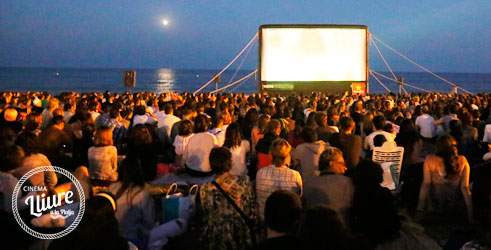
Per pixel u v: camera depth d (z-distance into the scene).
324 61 24.11
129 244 3.51
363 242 2.79
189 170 7.30
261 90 24.30
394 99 20.28
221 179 4.20
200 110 10.40
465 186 5.38
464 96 17.98
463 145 8.73
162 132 9.11
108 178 6.10
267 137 6.51
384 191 4.30
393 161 6.67
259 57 24.25
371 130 8.84
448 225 5.60
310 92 24.23
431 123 11.34
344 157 6.44
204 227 4.23
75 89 88.38
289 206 3.04
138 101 12.28
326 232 2.74
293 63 24.14
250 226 4.14
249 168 7.86
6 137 6.30
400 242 4.31
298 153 6.23
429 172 5.57
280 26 24.00
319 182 4.51
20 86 96.94
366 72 24.25
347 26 23.95
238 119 11.00
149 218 4.55
